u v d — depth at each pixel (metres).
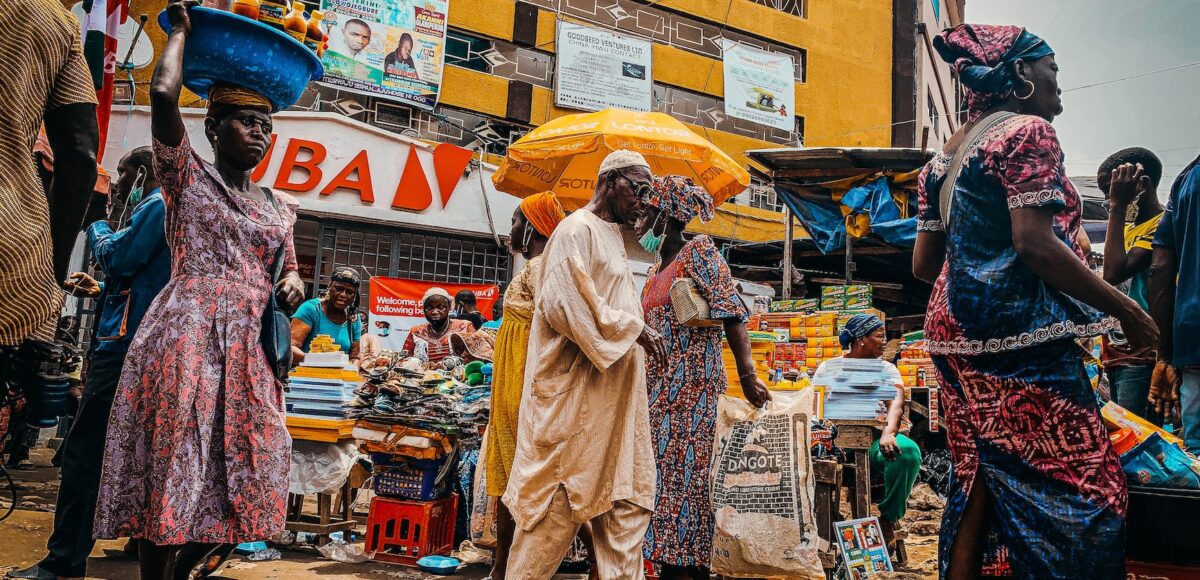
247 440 2.64
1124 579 2.07
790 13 19.38
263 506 2.64
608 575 2.64
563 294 2.61
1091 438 2.16
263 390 2.71
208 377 2.58
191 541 2.55
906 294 14.36
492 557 4.49
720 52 18.14
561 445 2.62
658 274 3.64
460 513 4.89
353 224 12.82
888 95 19.95
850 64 19.53
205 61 2.66
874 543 4.20
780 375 5.09
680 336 3.47
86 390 3.10
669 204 3.49
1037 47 2.45
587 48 16.14
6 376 2.53
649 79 16.66
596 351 2.57
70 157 2.21
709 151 7.03
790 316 9.10
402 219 12.99
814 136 18.91
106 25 6.99
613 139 6.80
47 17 2.11
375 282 12.18
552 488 2.60
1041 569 2.13
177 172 2.56
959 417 2.40
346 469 4.64
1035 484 2.19
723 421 3.50
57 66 2.14
